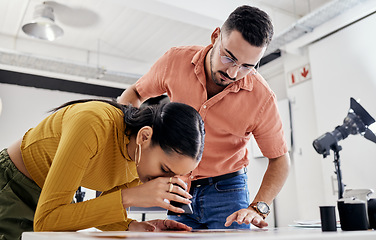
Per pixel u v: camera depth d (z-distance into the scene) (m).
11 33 5.22
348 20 3.69
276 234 0.74
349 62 3.81
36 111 5.79
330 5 3.53
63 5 4.41
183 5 3.60
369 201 1.10
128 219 1.30
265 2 4.37
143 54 5.94
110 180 1.22
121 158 1.15
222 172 1.59
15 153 1.22
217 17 3.78
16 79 5.69
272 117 1.58
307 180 4.36
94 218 0.93
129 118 1.11
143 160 1.06
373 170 3.44
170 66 1.63
